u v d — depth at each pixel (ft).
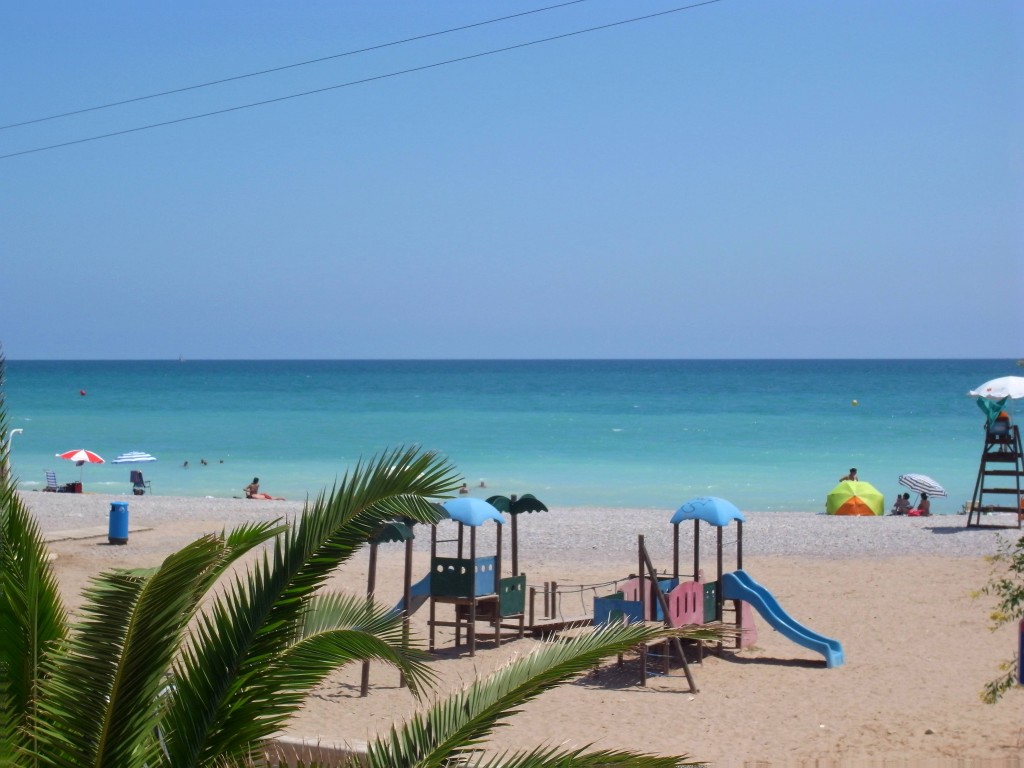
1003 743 30.35
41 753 13.08
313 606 15.83
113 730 12.97
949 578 60.03
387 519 14.29
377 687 38.14
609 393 347.15
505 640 47.16
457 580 43.91
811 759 29.22
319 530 14.19
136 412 246.47
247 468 140.77
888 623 49.42
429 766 13.20
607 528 81.92
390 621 15.79
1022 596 30.37
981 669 40.68
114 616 13.34
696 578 47.21
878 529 81.00
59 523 79.46
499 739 31.58
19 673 14.02
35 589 14.02
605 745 30.83
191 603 14.58
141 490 115.24
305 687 14.58
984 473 81.56
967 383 415.23
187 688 13.73
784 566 65.05
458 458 152.15
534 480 128.67
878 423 216.74
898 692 37.50
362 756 19.83
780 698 36.88
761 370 646.74
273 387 386.73
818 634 43.34
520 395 334.65
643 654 39.09
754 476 133.28
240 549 15.98
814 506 109.50
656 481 128.06
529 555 69.82
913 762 28.60
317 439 180.55
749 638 45.98
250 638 13.92
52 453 157.48
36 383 410.11
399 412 251.60
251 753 14.37
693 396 326.85
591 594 57.62
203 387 382.42
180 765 13.38
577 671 14.12
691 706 35.83
